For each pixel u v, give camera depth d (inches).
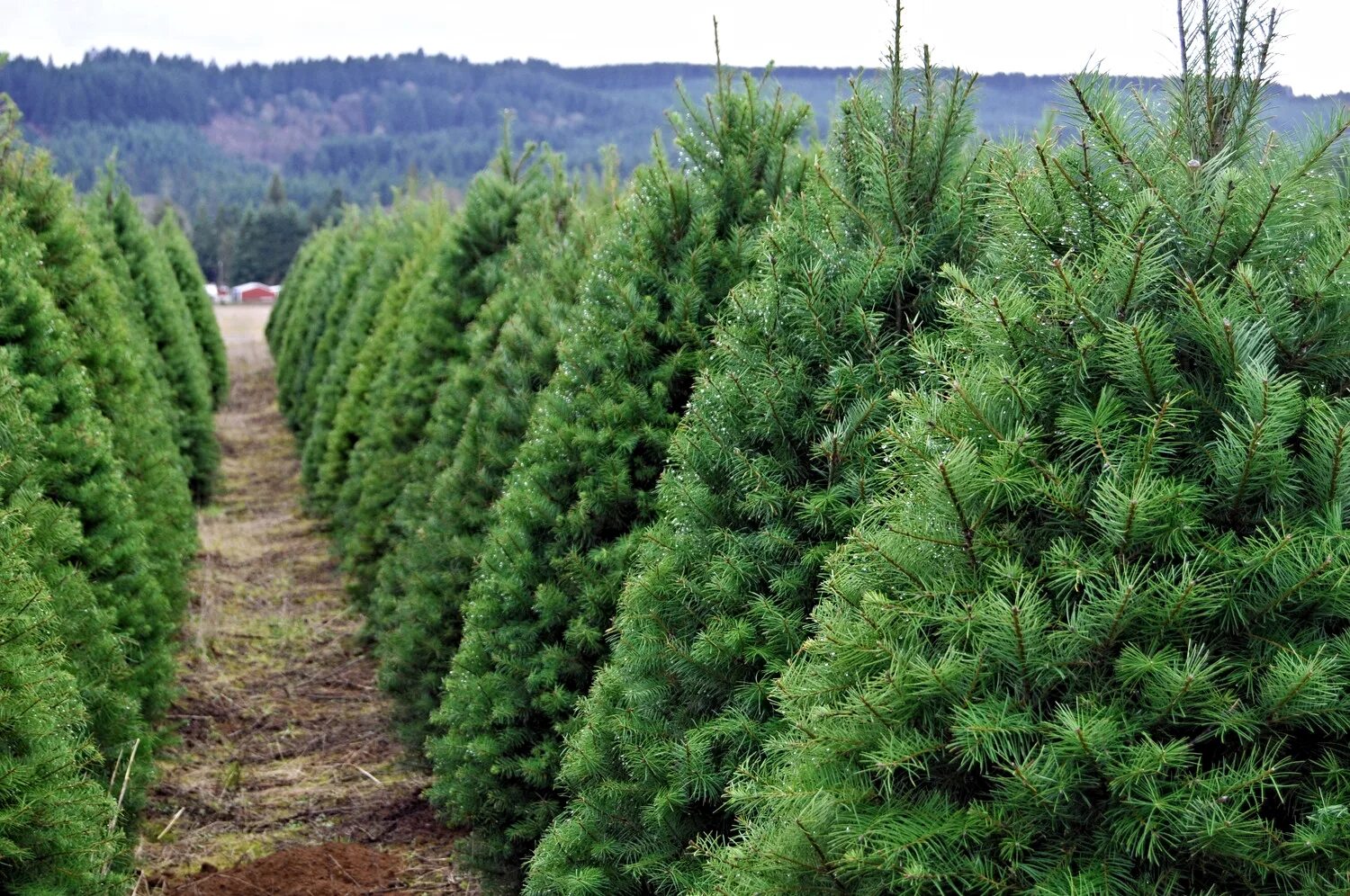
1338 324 77.2
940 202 132.0
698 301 171.0
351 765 256.8
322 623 365.7
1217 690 72.5
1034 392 83.0
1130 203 85.4
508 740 170.4
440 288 351.6
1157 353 77.7
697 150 187.2
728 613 125.1
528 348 226.8
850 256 129.7
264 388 1109.7
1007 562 79.6
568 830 132.3
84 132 6407.5
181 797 235.3
